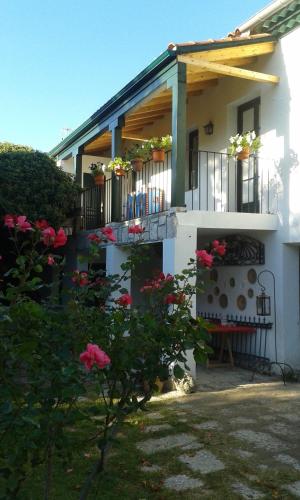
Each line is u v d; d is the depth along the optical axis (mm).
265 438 4781
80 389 2242
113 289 3223
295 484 3756
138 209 9812
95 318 2779
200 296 10250
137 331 2730
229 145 8844
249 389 6961
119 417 2748
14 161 10086
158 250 10664
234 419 5422
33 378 2332
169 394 6660
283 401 6219
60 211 10680
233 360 8820
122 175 9703
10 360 2295
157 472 4008
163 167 10781
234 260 8992
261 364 8133
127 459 4281
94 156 14750
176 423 5266
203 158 10086
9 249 10062
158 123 11750
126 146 13258
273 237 8086
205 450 4480
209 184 9836
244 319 8828
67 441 2451
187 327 2801
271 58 8180
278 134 8047
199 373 8086
